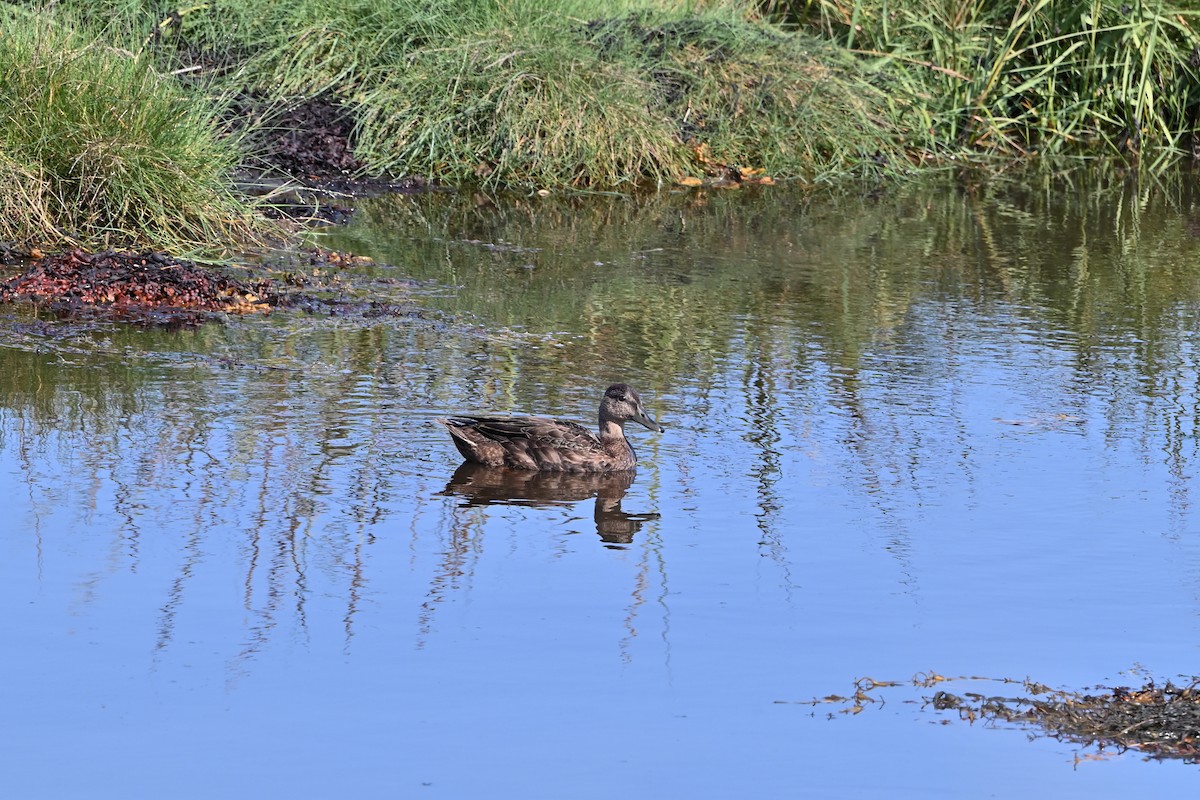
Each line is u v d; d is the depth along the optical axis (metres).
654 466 18.36
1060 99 43.25
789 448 19.02
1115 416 20.50
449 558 15.30
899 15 42.16
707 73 38.69
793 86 39.09
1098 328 25.47
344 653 13.15
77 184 27.39
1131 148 42.47
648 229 32.81
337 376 21.47
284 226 29.98
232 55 37.16
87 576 14.61
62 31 29.58
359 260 28.62
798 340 24.33
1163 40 42.31
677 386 21.69
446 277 27.83
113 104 27.80
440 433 19.36
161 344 22.67
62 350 22.16
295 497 16.91
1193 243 32.62
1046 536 16.06
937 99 41.66
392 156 36.12
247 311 24.75
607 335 24.31
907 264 30.16
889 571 15.08
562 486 17.66
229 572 14.80
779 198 36.59
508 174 36.25
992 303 27.09
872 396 21.33
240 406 19.95
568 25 37.66
